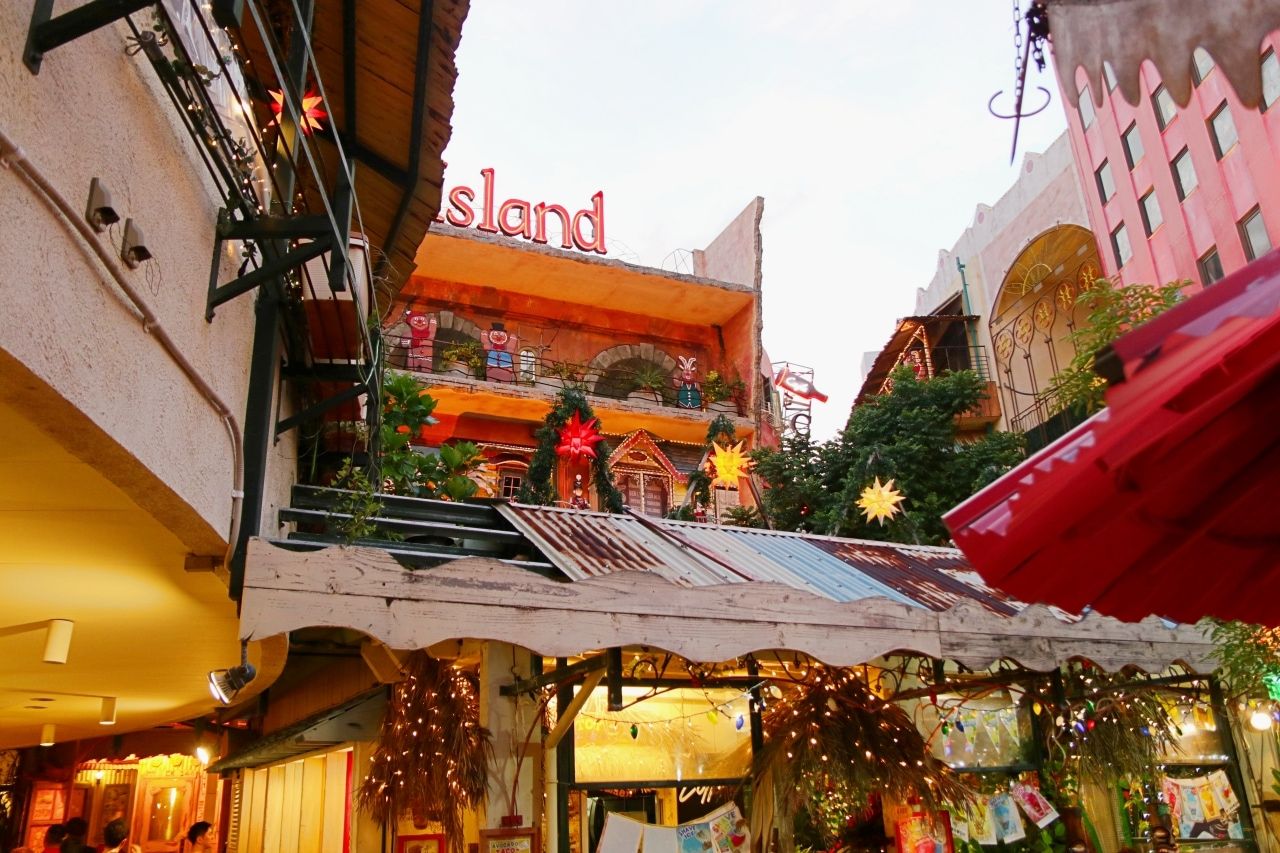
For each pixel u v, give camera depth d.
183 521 4.05
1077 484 2.04
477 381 17.98
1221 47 2.41
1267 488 2.44
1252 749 8.38
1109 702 7.33
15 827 13.07
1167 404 1.78
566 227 20.91
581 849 6.39
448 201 19.75
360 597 4.35
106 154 3.06
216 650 6.59
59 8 2.77
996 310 24.52
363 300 6.09
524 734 6.28
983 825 7.23
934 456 16.33
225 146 4.15
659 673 6.66
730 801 6.60
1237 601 2.88
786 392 22.62
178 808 14.45
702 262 23.84
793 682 6.65
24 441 3.07
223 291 4.19
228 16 2.92
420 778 6.20
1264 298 1.71
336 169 7.79
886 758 6.29
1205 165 17.38
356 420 7.54
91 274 2.89
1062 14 2.69
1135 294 6.40
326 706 8.91
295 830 9.46
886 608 5.78
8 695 8.51
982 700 7.74
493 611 4.63
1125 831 7.96
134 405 3.25
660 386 20.25
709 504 16.70
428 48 6.25
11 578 4.81
